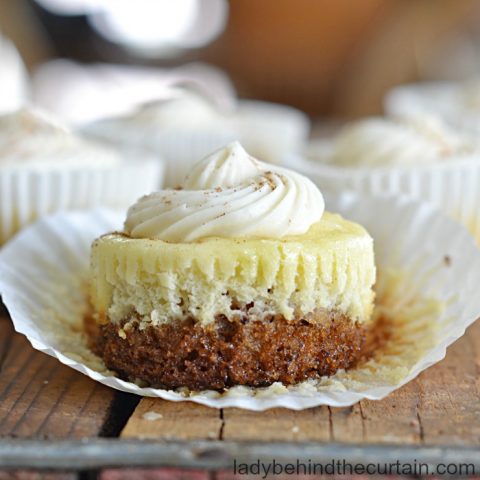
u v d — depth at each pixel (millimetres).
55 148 391
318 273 302
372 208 362
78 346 322
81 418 286
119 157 415
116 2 930
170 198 309
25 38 842
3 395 298
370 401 291
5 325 346
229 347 300
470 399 294
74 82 906
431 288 337
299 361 303
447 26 866
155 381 304
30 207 381
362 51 918
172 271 298
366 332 322
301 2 904
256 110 637
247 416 283
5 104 716
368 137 399
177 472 264
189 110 529
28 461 263
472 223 388
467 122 527
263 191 307
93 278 316
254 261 297
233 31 943
